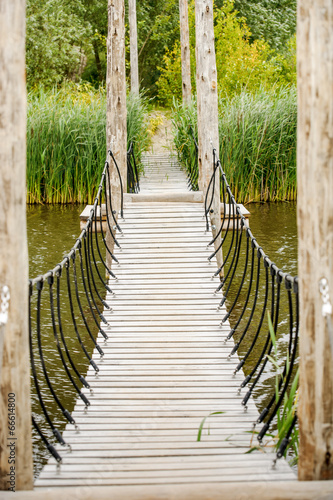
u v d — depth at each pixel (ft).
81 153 41.45
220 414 12.25
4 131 8.19
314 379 8.52
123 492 8.03
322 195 8.27
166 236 22.99
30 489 8.72
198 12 26.05
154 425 11.77
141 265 20.74
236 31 64.95
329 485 8.25
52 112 41.98
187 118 40.45
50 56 67.97
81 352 18.60
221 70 62.49
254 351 18.49
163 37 77.97
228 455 10.60
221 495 8.08
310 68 8.13
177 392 13.17
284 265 26.08
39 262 27.30
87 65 88.02
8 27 8.09
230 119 39.70
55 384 16.44
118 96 25.85
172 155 46.96
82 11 76.33
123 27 25.45
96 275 26.45
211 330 16.39
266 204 40.65
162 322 16.89
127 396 13.00
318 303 8.41
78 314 21.85
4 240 8.30
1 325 8.35
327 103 8.13
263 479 9.61
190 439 11.21
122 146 26.21
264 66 60.75
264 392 15.74
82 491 8.02
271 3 88.58
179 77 66.44
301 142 8.40
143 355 15.02
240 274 26.02
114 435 11.39
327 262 8.36
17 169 8.30
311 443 8.60
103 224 28.60
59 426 14.24
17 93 8.20
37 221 35.99
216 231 25.53
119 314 17.42
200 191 26.91
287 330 20.07
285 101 41.42
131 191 31.91
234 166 39.52
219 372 14.11
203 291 18.81
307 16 8.08
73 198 42.19
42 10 69.72
